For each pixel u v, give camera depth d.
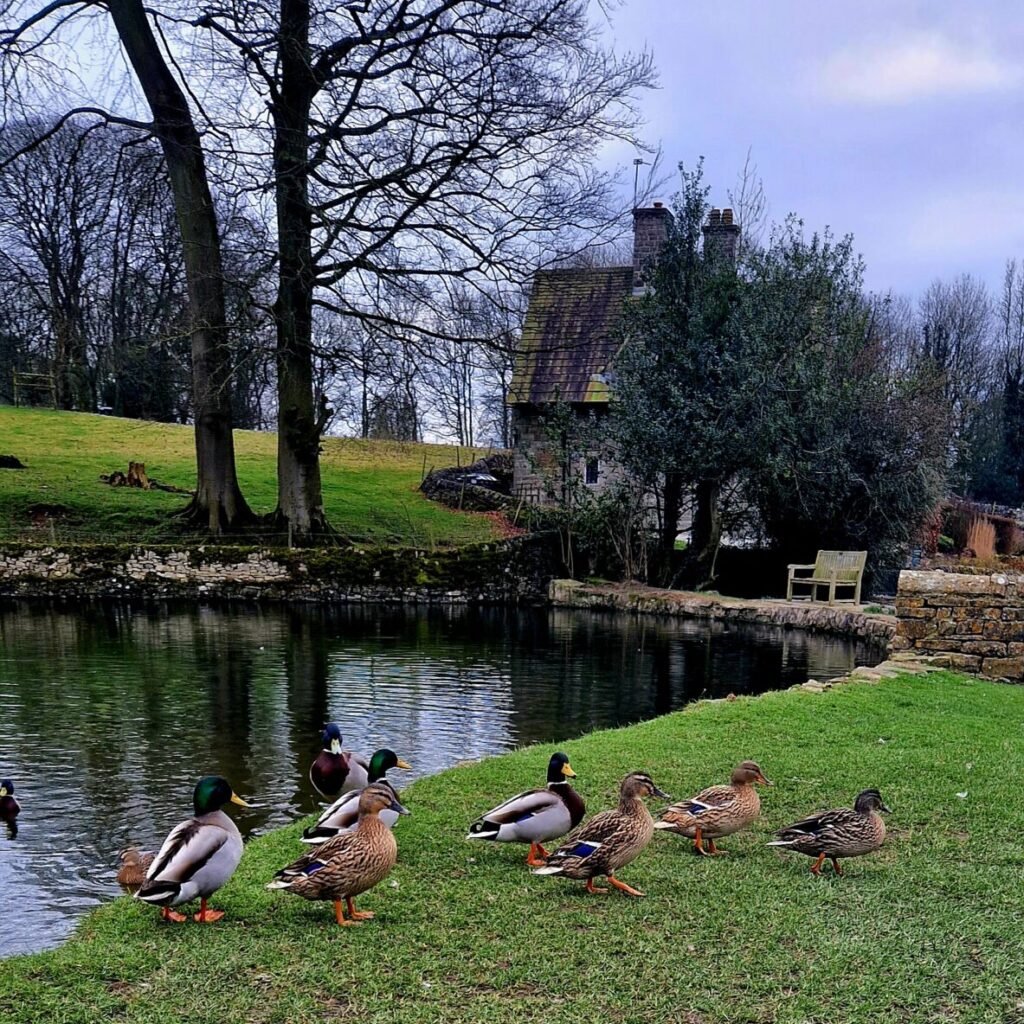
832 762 9.26
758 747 9.84
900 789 8.43
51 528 28.84
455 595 27.94
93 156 38.03
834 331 29.14
